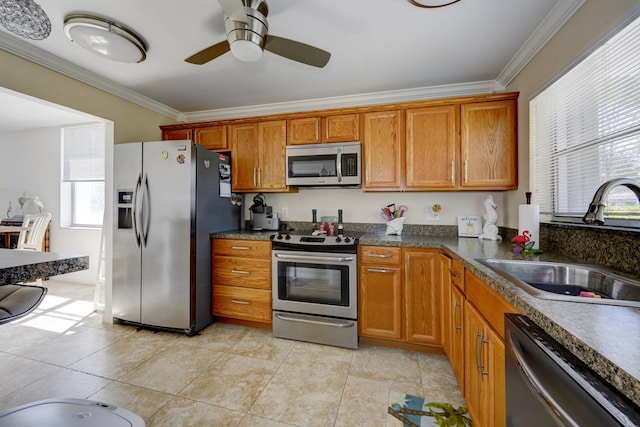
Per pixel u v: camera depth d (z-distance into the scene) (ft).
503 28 5.75
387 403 5.25
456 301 5.50
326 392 5.55
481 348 3.99
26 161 13.46
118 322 8.70
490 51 6.62
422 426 4.70
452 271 5.78
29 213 13.29
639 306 2.60
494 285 3.51
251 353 7.01
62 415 2.86
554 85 5.71
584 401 1.74
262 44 4.93
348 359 6.76
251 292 8.27
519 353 2.54
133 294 8.29
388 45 6.39
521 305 2.81
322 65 5.71
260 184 9.20
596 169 4.59
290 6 5.12
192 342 7.55
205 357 6.80
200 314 8.19
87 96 7.87
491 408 3.64
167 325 8.01
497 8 5.17
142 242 8.09
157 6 5.18
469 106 7.47
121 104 8.85
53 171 13.06
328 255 7.38
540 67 6.13
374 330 7.27
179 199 7.86
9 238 12.39
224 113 10.71
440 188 7.69
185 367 6.37
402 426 4.70
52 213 13.10
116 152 8.35
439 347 6.96
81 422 2.76
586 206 4.83
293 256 7.60
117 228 8.39
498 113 7.30
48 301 10.61
